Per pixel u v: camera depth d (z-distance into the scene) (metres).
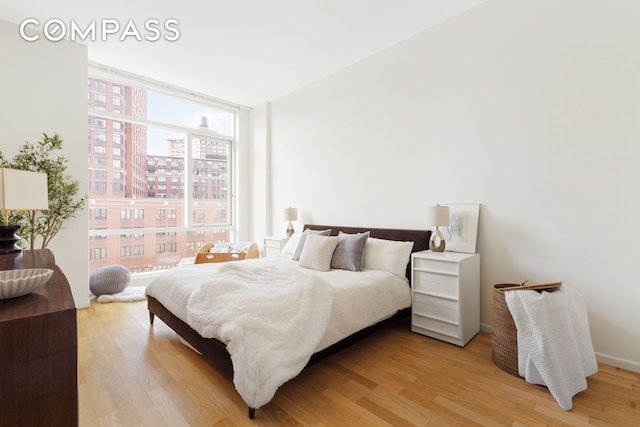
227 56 3.45
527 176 2.37
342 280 2.34
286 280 2.10
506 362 1.94
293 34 3.03
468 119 2.68
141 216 4.25
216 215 5.03
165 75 3.93
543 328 1.68
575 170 2.15
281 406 1.59
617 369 1.97
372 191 3.45
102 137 3.90
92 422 1.46
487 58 2.56
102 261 3.91
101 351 2.21
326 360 2.10
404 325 2.79
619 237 2.00
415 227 3.07
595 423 1.46
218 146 5.04
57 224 3.02
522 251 2.40
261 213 4.99
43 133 2.98
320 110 4.04
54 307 0.86
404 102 3.13
